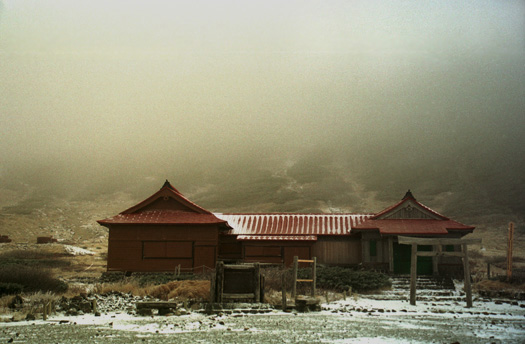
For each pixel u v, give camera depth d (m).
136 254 40.62
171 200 43.09
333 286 29.22
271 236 42.41
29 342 12.00
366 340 12.32
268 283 26.98
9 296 21.09
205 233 40.97
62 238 92.25
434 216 40.84
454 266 38.44
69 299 22.20
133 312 18.89
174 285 24.80
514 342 12.14
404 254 39.12
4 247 68.31
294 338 12.55
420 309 21.73
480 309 22.08
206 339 12.39
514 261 59.59
